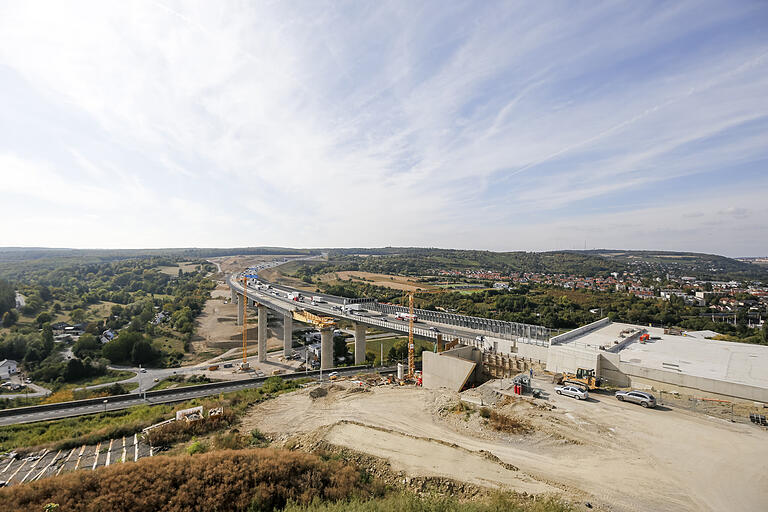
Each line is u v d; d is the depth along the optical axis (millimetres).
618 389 44500
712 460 28062
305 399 49656
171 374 94375
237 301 162125
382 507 20281
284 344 112562
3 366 92312
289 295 134750
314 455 29172
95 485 21422
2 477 30766
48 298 165125
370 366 85688
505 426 34531
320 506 20469
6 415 52875
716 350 55500
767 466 27125
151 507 19875
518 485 24484
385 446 31000
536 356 55469
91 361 96750
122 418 48500
